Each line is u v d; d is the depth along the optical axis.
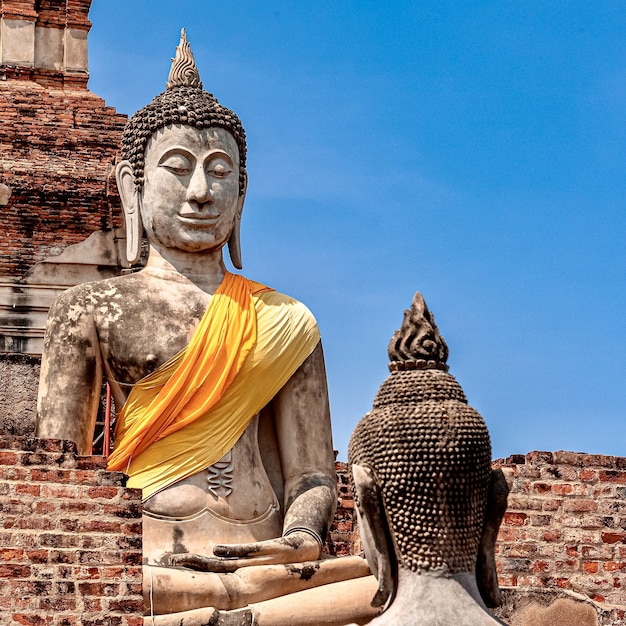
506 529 15.32
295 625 13.66
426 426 10.73
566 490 15.51
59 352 15.29
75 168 23.97
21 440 13.78
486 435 10.86
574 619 15.02
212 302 15.40
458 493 10.70
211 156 15.83
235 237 16.14
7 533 13.47
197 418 14.91
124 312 15.30
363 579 14.07
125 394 15.16
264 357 15.23
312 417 15.46
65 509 13.64
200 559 14.00
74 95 24.48
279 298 15.74
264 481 15.10
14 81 24.44
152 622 13.41
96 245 23.59
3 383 21.42
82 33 24.78
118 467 14.75
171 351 15.08
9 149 23.98
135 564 13.61
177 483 14.73
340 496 17.81
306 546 14.37
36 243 23.47
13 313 23.08
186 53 16.34
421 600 10.59
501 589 14.98
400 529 10.72
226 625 13.54
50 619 13.31
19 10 24.61
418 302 11.38
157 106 15.95
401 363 11.21
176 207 15.70
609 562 15.37
